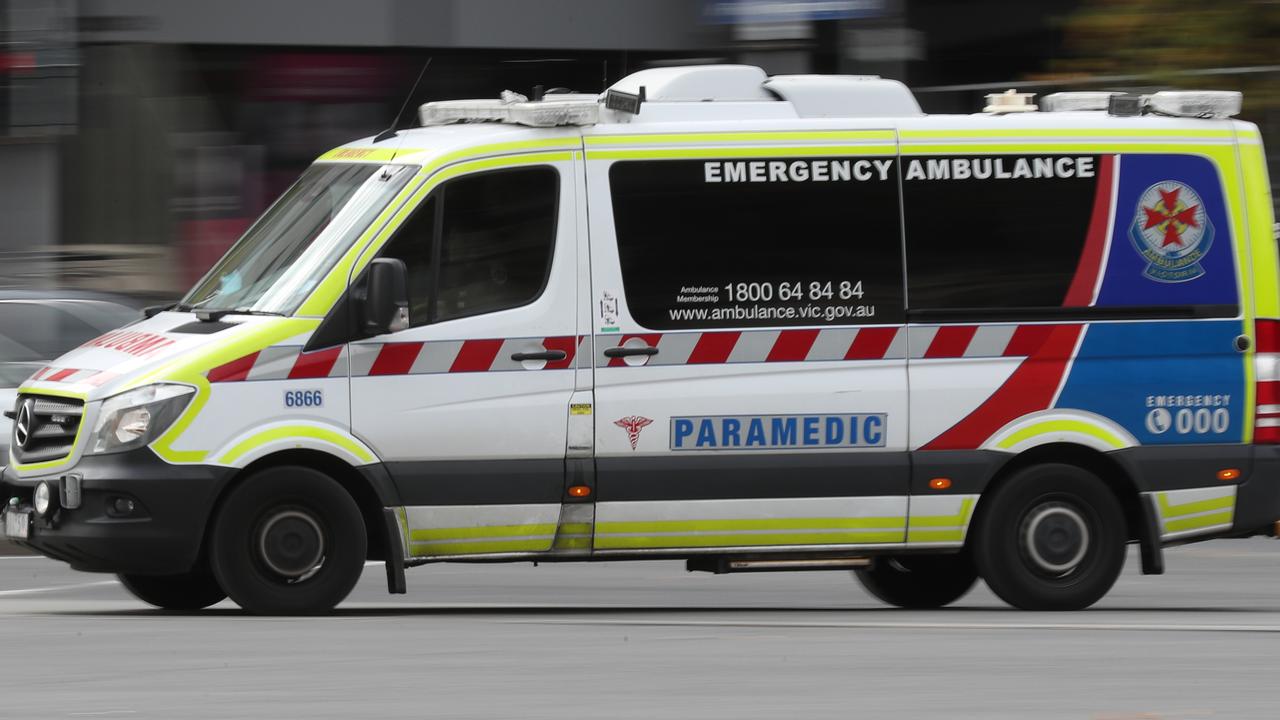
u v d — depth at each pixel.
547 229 38.69
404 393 37.84
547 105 38.84
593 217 38.84
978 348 40.25
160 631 35.28
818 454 39.53
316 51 81.06
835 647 33.75
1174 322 41.16
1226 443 41.31
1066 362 40.59
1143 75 75.94
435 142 39.00
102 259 79.56
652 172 39.19
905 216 40.12
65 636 34.59
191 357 37.12
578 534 38.78
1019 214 40.56
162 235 80.00
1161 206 41.19
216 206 80.44
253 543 37.22
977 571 41.34
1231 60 74.62
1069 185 40.84
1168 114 41.66
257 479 37.19
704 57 82.56
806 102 40.66
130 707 27.14
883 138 40.16
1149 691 29.30
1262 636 35.88
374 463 37.69
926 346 40.06
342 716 26.47
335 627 35.94
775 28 81.44
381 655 32.25
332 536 37.50
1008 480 40.56
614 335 38.78
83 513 37.09
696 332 39.09
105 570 37.31
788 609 42.94
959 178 40.38
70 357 39.62
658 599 45.91
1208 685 29.92
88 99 79.38
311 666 31.03
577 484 38.59
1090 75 77.44
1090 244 40.84
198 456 36.94
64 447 37.75
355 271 37.81
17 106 78.94
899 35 81.06
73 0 78.81
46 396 38.38
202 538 37.12
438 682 29.45
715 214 39.34
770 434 39.34
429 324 38.06
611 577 51.53
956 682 29.91
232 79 80.50
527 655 32.38
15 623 36.91
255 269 39.28
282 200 40.91
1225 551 58.28
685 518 39.06
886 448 39.88
